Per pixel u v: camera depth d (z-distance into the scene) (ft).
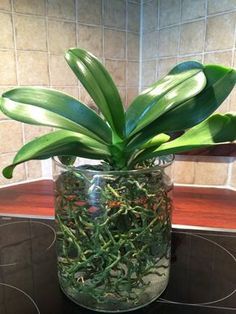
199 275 1.46
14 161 0.94
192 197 2.55
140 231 1.05
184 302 1.26
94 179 1.01
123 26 3.11
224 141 0.98
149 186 1.05
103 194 1.01
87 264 1.09
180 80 0.99
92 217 1.04
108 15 2.97
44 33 2.62
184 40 2.79
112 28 3.03
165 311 1.21
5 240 1.82
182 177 2.89
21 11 2.45
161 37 3.03
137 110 1.05
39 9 2.54
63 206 1.11
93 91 1.01
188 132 1.06
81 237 1.08
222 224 2.01
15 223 2.04
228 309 1.23
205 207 2.32
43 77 2.69
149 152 1.08
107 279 1.09
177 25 2.82
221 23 2.44
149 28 3.15
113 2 2.97
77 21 2.78
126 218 1.03
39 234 1.89
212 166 2.76
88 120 1.05
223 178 2.76
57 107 1.05
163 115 0.99
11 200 2.44
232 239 1.80
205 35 2.59
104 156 1.08
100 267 1.08
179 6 2.76
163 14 2.94
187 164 2.83
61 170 1.09
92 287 1.12
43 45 2.63
